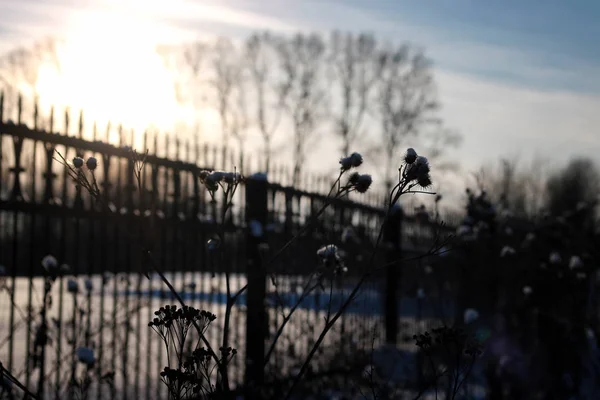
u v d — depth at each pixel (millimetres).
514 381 6930
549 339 7344
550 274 7730
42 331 3900
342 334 6438
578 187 24688
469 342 3801
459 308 8125
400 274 8211
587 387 7824
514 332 7742
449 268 8492
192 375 2744
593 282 8375
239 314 5293
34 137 3832
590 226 8859
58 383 3814
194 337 5426
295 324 5824
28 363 3850
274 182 5652
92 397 4270
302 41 33500
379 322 7980
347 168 3168
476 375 7246
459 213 8922
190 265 4973
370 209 7672
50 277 3926
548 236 8148
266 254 5188
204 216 5094
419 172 2973
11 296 3791
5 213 4020
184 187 4965
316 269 3447
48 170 3955
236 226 5320
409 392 5445
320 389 5973
